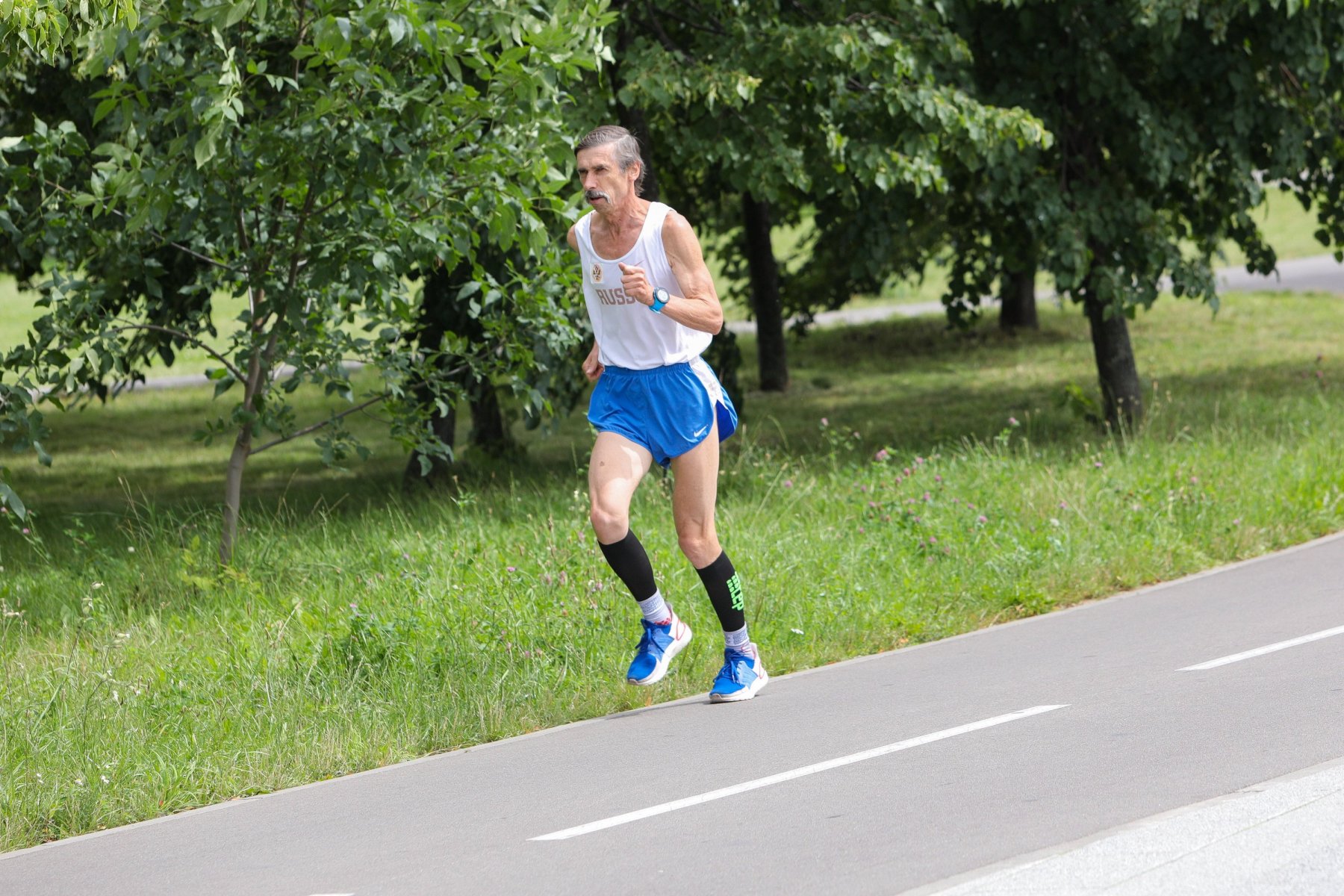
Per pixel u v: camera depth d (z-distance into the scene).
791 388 27.55
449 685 7.64
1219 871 4.30
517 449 18.53
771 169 14.12
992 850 4.63
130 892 5.01
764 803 5.41
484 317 11.70
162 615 9.98
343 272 10.48
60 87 12.93
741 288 29.95
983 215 19.03
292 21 10.46
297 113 9.84
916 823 5.00
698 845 4.95
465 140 10.34
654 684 7.77
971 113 14.58
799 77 14.30
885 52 14.10
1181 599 9.47
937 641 8.88
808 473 14.19
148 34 9.45
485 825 5.45
